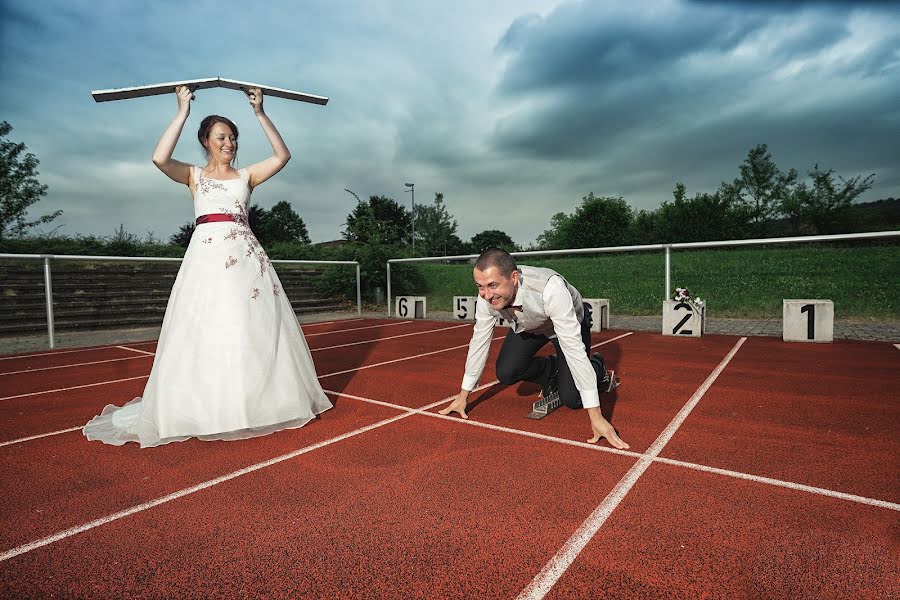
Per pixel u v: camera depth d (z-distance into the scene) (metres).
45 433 3.22
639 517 1.92
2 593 1.53
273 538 1.83
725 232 26.67
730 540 1.74
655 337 7.29
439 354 6.25
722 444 2.74
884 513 1.92
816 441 2.77
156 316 11.34
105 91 2.77
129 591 1.53
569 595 1.46
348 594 1.49
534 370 3.40
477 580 1.54
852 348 5.93
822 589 1.46
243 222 3.16
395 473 2.42
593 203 32.66
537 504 2.05
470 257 10.24
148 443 2.86
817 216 25.34
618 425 3.12
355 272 13.79
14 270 11.52
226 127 3.11
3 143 18.64
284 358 3.11
